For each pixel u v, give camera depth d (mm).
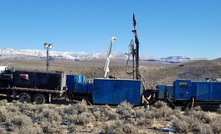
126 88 40719
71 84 43844
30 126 20219
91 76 134625
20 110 30438
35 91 40562
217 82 40188
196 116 29594
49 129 20859
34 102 39062
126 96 40656
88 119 24438
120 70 125375
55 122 23844
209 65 136375
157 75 128500
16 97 41188
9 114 25312
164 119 28281
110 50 54125
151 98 41250
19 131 18906
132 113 31328
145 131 21875
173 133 22078
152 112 30141
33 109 30969
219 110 36781
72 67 157250
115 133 20438
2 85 41344
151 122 25484
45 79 41031
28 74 41062
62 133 20547
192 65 139750
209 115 29359
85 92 42938
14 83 41125
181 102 40500
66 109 31594
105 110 31609
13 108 29812
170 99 40875
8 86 41156
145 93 42125
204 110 40062
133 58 51656
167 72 132125
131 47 51469
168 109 32344
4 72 41750
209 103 39969
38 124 23016
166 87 41469
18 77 41062
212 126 22562
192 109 36719
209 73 125250
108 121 25984
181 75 126562
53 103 41250
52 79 41000
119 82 40875
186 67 135750
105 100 40938
